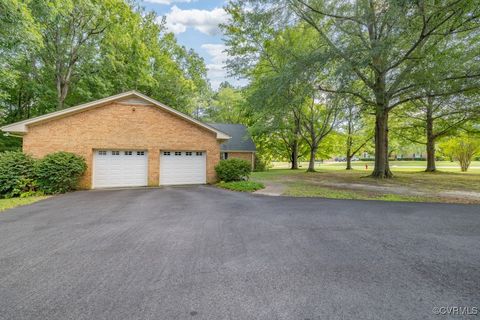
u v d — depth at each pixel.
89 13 15.80
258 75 17.44
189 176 13.51
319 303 2.27
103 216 5.86
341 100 13.44
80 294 2.46
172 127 13.09
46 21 13.11
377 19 10.41
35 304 2.29
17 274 2.90
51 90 17.19
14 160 9.43
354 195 8.97
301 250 3.61
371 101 13.70
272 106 12.70
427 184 12.32
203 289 2.53
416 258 3.30
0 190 9.09
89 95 17.12
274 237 4.21
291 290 2.50
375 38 11.22
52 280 2.75
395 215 5.75
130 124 12.39
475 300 2.32
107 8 16.27
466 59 10.72
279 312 2.14
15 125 10.64
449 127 19.33
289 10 12.09
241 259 3.30
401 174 18.64
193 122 13.41
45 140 11.16
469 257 3.32
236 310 2.18
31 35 10.35
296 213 6.03
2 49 10.68
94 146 11.80
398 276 2.79
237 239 4.12
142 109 12.59
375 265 3.09
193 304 2.27
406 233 4.38
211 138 13.83
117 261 3.26
